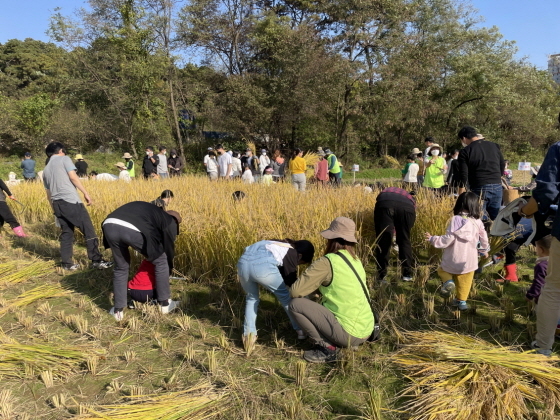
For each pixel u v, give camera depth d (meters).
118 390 3.09
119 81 25.94
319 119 26.02
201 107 26.89
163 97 25.77
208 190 8.41
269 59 26.14
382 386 3.06
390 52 24.31
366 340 3.57
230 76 25.55
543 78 29.95
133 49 23.28
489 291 4.72
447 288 4.14
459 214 4.19
